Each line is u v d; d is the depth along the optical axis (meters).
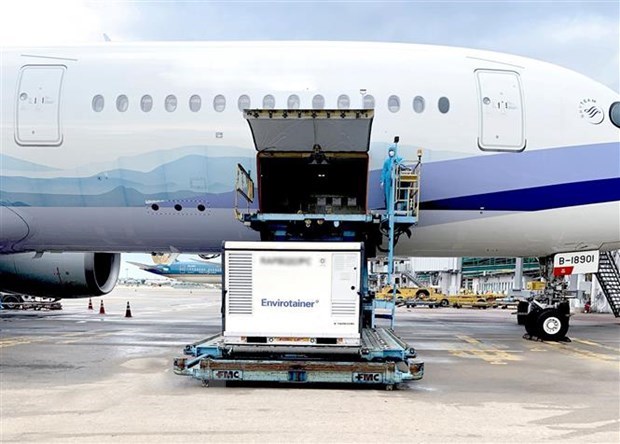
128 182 10.10
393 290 8.31
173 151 9.98
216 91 10.04
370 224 8.98
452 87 10.11
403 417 5.08
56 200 10.30
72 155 10.09
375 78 10.07
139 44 10.70
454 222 10.38
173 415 5.07
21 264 15.63
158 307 29.62
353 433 4.55
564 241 10.77
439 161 9.95
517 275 32.66
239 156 9.89
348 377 6.26
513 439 4.47
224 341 6.55
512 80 10.30
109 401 5.63
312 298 6.52
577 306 35.84
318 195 9.88
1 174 10.20
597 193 10.20
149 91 10.11
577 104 10.32
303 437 4.43
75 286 15.98
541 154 10.09
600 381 7.04
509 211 10.23
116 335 12.40
